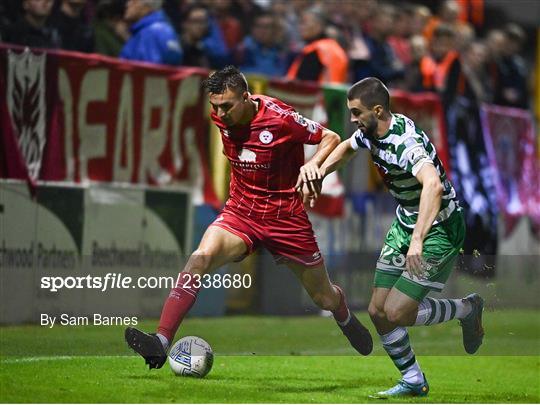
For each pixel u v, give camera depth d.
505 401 21.30
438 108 44.22
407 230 21.28
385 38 45.19
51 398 18.86
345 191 40.50
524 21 58.91
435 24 50.09
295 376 23.58
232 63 40.81
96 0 34.84
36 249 30.36
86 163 32.09
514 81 53.56
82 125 31.92
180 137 34.88
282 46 43.28
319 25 41.53
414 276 20.83
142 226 33.56
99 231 32.22
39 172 30.56
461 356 29.08
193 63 37.78
